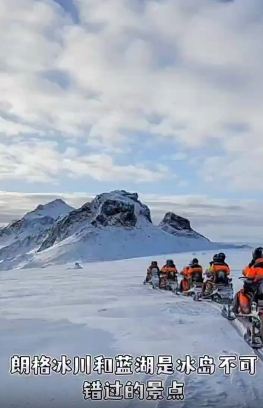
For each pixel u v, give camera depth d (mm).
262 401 5887
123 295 17688
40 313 12969
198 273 17047
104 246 125312
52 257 119812
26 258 143000
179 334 9820
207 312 13008
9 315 12641
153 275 20625
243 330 9562
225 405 5770
